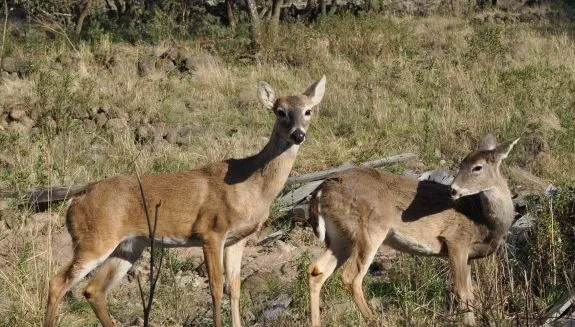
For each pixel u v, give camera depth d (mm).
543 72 22312
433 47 27797
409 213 10336
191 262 12055
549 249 10539
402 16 37844
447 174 14055
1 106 18125
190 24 30859
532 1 42625
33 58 22297
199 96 20578
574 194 11797
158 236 10031
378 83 21594
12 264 11070
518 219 12391
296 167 16109
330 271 10367
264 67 23625
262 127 18531
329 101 19844
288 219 13383
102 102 18766
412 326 8898
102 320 10047
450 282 10695
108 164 15648
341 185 10414
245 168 10164
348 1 39938
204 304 10906
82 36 28938
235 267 10250
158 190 9969
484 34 25141
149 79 21547
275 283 11312
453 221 10320
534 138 16766
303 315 10328
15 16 31656
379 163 15922
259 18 30453
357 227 10281
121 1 35094
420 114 18844
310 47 25266
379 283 11133
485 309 8648
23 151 15703
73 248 9883
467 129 17625
